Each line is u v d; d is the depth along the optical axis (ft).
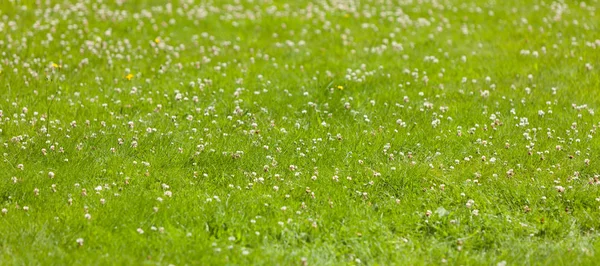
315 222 28.40
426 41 57.93
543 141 37.24
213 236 27.66
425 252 27.43
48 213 28.50
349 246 27.68
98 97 42.86
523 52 54.24
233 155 34.30
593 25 63.82
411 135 37.68
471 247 28.04
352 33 60.39
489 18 66.90
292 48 55.36
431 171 33.45
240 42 57.16
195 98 41.70
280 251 27.07
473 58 53.62
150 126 38.19
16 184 30.40
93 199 29.73
